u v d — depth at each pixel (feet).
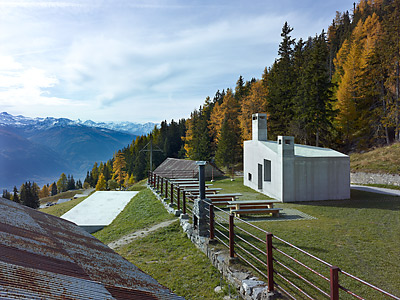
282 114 129.80
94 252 15.05
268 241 17.84
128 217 49.34
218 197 49.24
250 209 41.60
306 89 114.83
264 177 65.21
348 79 134.92
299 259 23.85
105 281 11.26
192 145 199.62
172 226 37.99
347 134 135.74
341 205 50.14
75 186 462.19
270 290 17.85
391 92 121.80
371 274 21.09
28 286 8.14
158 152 233.14
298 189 54.75
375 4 248.11
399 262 23.38
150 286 13.07
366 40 163.32
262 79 179.01
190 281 23.65
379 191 69.21
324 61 114.73
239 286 20.51
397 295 17.88
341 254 25.18
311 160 55.06
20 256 10.19
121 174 286.66
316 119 112.47
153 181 75.15
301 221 38.45
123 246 34.04
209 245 27.71
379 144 119.24
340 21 291.58
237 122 170.50
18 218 15.78
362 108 139.54
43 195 407.23
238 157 162.91
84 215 53.93
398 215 41.55
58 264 10.94
